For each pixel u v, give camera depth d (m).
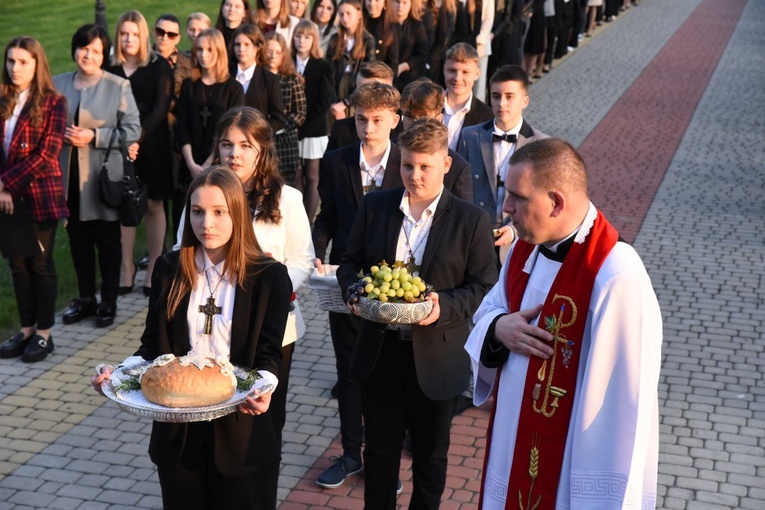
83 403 6.54
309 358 7.23
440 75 12.39
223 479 3.99
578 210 3.39
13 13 23.00
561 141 3.40
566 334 3.43
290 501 5.37
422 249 4.57
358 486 5.53
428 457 4.56
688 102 16.64
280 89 8.84
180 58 9.06
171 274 4.06
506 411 3.64
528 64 17.91
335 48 10.38
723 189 11.76
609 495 3.28
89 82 7.68
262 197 4.80
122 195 7.57
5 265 9.30
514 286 3.69
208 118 8.20
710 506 5.35
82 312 7.90
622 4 26.38
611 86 17.80
